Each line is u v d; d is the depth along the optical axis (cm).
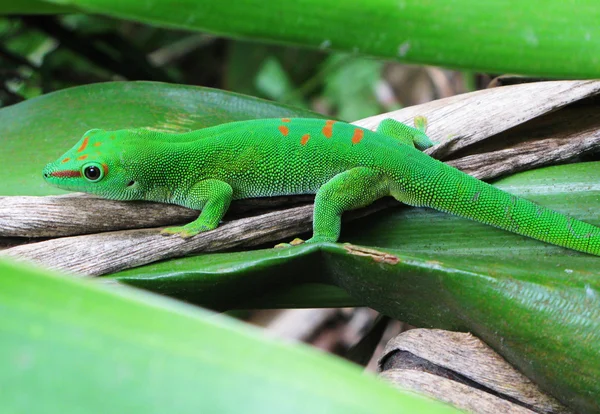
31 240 45
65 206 44
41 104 49
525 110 47
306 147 47
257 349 20
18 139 47
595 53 32
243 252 43
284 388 19
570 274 41
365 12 29
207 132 47
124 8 25
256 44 69
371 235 47
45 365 20
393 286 42
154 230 45
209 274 42
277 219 45
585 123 47
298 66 71
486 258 43
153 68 64
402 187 46
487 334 41
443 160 47
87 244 44
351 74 83
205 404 19
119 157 45
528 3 32
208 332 20
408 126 48
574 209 45
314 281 44
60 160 45
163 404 19
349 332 66
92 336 20
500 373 41
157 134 47
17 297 20
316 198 46
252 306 45
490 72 32
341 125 47
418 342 42
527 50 32
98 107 48
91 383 19
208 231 45
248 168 47
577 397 40
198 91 49
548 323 40
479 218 46
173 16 26
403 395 20
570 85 46
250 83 71
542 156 46
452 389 41
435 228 46
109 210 45
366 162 46
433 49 31
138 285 42
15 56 61
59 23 61
